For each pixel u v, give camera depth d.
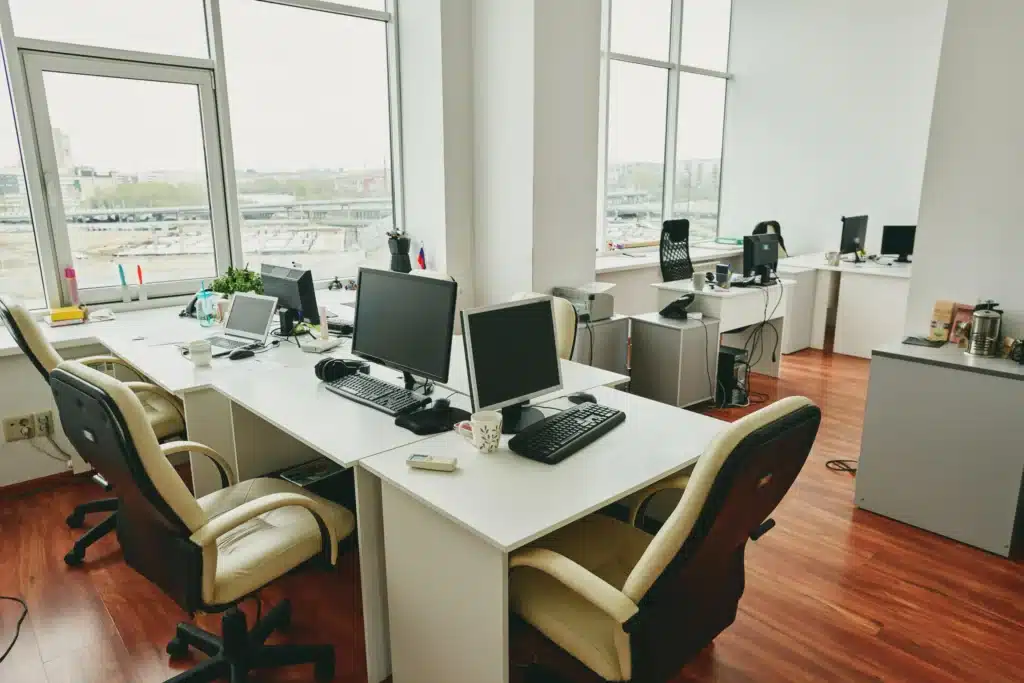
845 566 2.67
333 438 2.09
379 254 4.90
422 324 2.29
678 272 5.80
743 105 7.43
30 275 3.61
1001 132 2.83
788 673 2.09
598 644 1.54
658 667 1.50
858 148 6.61
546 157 4.23
